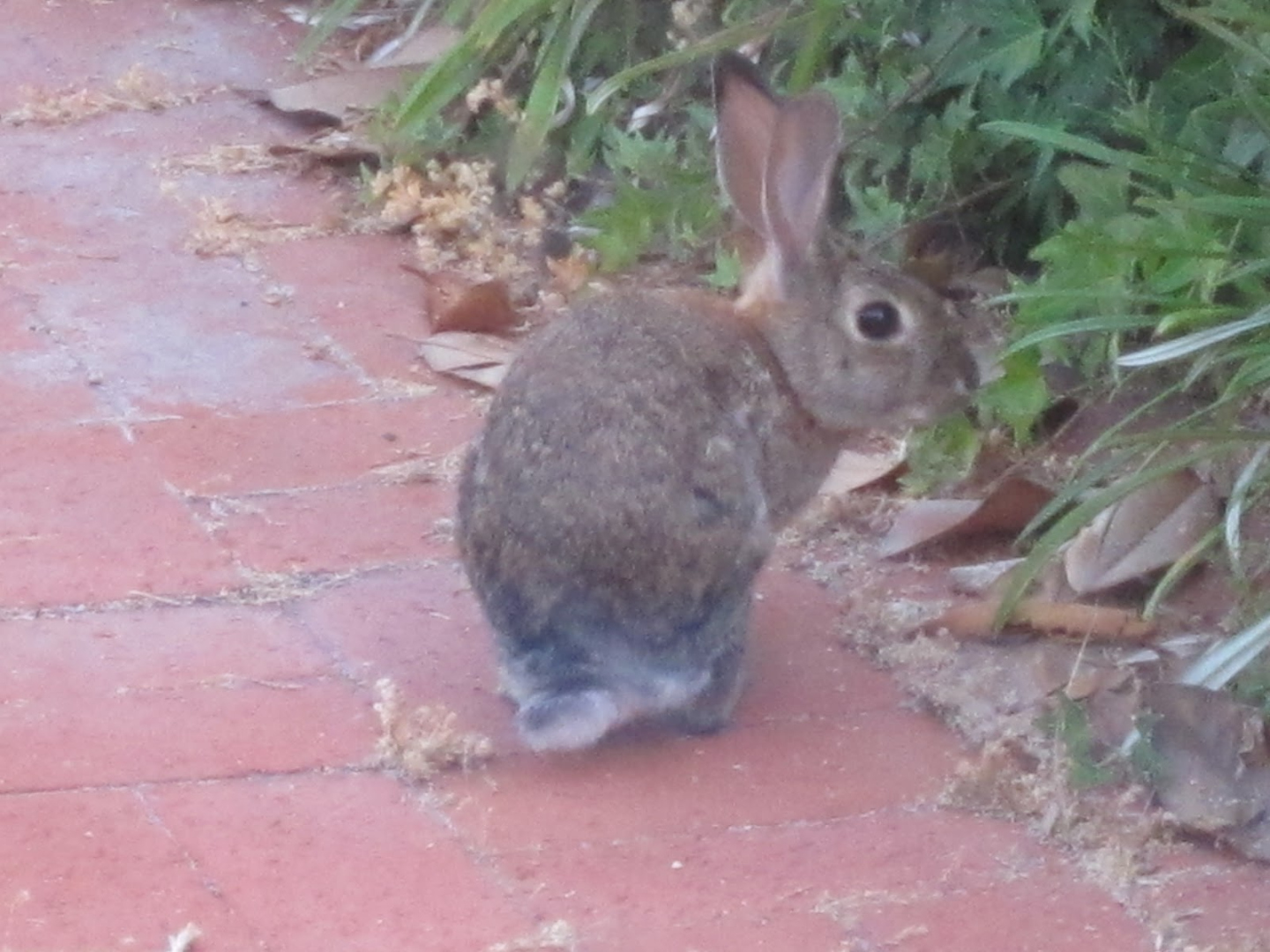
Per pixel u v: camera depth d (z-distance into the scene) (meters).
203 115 9.89
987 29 8.19
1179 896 5.46
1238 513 6.37
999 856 5.59
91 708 6.02
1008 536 7.07
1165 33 8.24
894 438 7.62
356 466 7.35
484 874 5.44
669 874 5.48
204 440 7.43
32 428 7.42
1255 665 6.18
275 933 5.19
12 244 8.70
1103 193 7.36
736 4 8.80
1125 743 5.94
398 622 6.52
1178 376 7.55
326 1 10.91
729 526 5.91
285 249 8.78
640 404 5.86
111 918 5.21
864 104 8.35
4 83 10.11
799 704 6.26
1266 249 6.96
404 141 9.09
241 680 6.20
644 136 9.15
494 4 8.27
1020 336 7.21
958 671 6.37
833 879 5.48
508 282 8.60
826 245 6.52
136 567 6.71
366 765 5.85
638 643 5.88
